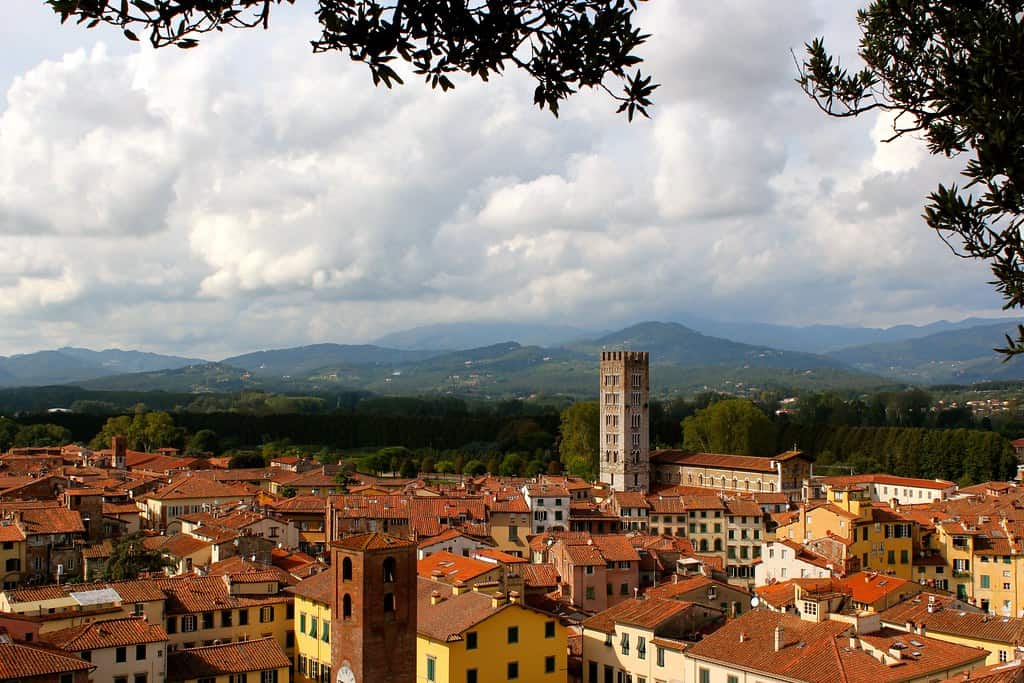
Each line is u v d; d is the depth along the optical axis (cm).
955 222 2961
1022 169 2744
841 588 14838
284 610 14800
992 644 12550
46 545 17912
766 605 14500
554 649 13562
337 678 10350
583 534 19875
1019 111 2744
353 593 10156
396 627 10238
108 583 13962
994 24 2952
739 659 11994
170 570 18400
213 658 12850
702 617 14000
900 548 19762
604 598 17788
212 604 14225
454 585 14762
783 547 18412
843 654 11419
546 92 2964
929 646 11781
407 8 2795
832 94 3459
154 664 12194
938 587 19350
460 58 2900
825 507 19875
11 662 10269
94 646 11775
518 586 15775
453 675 12562
